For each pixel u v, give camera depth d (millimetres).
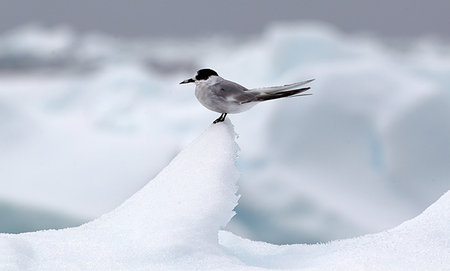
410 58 24547
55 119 23500
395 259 3014
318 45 22875
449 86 21359
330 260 3156
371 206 15844
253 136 18625
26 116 22016
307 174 17297
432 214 3562
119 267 2896
